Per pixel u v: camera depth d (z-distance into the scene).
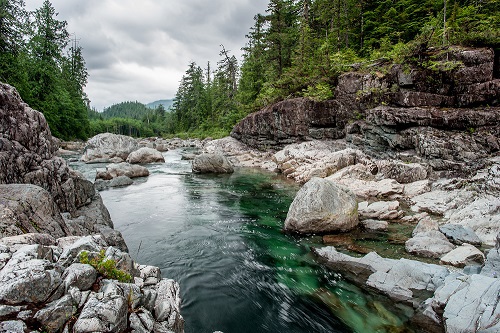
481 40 17.89
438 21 22.80
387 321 6.07
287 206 14.86
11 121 7.47
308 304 6.91
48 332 3.15
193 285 7.70
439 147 15.83
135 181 20.80
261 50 40.62
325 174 19.22
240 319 6.44
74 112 52.34
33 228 5.67
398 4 29.17
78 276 3.74
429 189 14.48
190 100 77.38
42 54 40.59
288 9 39.81
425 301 6.22
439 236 9.23
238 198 16.38
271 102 34.66
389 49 24.89
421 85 19.02
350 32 31.69
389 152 19.14
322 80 27.28
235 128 40.09
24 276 3.32
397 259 8.34
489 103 16.62
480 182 12.72
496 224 9.27
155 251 9.65
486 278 5.72
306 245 9.89
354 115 24.08
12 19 29.38
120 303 3.62
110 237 8.29
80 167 26.11
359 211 12.20
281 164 24.38
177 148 50.59
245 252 9.60
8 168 6.91
